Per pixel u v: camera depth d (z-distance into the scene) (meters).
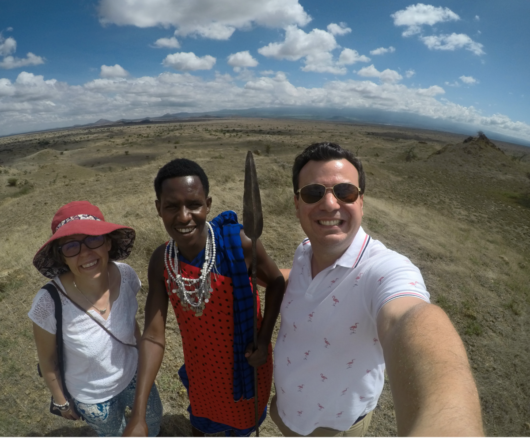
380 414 1.55
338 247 0.71
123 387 0.99
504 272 3.66
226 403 1.00
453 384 0.38
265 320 0.93
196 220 0.80
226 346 0.91
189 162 0.80
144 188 8.15
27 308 2.19
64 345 0.90
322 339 0.74
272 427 1.44
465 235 5.14
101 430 1.01
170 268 0.87
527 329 2.50
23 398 1.51
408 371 0.44
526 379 1.96
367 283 0.68
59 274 0.91
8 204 8.04
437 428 0.34
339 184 0.69
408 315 0.52
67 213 0.88
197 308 0.87
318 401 0.79
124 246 1.00
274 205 4.12
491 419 1.68
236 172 8.45
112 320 0.94
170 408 1.48
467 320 2.50
